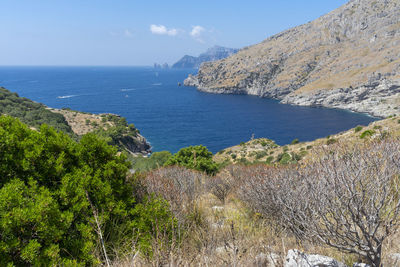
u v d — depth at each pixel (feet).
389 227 7.66
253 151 218.18
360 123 478.59
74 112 375.45
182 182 23.32
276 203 13.33
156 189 16.30
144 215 11.69
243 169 40.65
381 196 7.93
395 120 109.60
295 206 10.98
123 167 13.38
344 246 8.45
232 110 646.74
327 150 14.05
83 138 13.23
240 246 9.18
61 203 10.28
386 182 8.45
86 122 338.34
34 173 10.72
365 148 13.01
